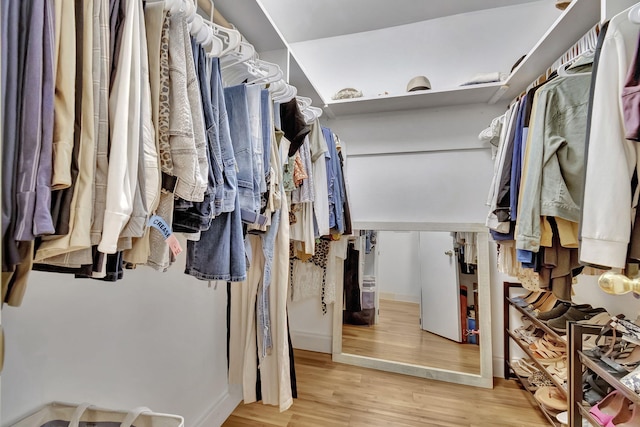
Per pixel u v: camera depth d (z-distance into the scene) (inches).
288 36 92.0
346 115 92.5
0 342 15.1
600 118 28.9
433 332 87.0
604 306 58.9
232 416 62.2
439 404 67.1
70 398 32.5
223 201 30.3
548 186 37.5
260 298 55.8
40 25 15.8
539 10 76.4
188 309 52.4
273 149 43.2
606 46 29.4
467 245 84.1
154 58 23.5
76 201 17.4
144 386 42.7
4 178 14.6
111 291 37.8
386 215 90.3
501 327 80.7
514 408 65.7
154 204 22.4
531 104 46.2
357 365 85.8
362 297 93.0
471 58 82.2
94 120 18.5
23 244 16.0
